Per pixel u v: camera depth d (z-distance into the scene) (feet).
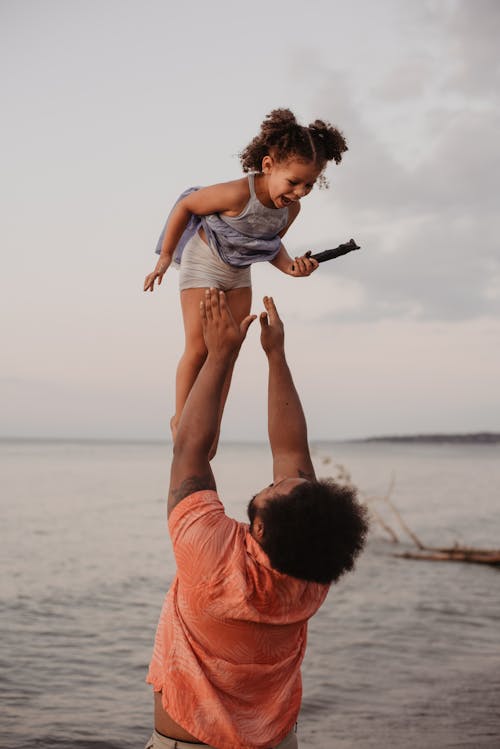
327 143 9.68
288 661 8.13
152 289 10.50
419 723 25.31
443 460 410.93
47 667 33.78
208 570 7.44
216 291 8.02
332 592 53.67
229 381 9.34
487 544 83.76
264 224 10.09
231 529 7.67
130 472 248.32
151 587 55.57
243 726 7.80
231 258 10.12
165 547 77.56
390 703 27.91
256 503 7.63
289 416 8.82
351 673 32.50
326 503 7.29
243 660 7.78
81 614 45.80
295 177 9.52
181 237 10.48
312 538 7.14
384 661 34.73
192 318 10.24
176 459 7.89
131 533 89.04
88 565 65.51
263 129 9.68
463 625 43.19
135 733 25.35
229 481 199.82
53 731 25.27
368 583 57.41
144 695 29.84
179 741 7.80
